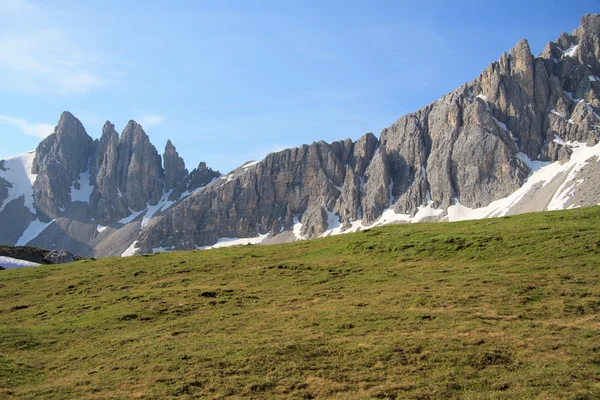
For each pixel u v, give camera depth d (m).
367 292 42.75
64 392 26.45
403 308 36.97
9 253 97.00
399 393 24.06
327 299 42.03
